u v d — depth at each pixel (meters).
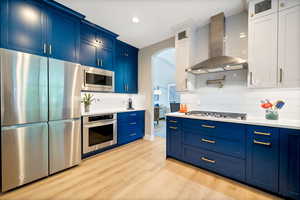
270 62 1.73
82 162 2.36
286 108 1.85
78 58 2.28
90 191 1.62
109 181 1.82
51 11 1.96
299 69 1.56
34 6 1.80
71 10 2.13
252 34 1.86
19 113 1.62
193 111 2.63
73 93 2.14
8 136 1.56
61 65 2.00
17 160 1.62
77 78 2.19
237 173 1.78
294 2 1.58
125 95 3.89
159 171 2.08
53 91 1.91
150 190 1.64
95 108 3.19
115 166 2.23
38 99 1.77
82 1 1.95
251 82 1.87
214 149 1.98
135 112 3.51
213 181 1.83
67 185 1.73
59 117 1.98
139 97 3.94
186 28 2.61
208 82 2.56
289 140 1.43
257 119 1.83
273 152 1.52
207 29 2.61
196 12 2.24
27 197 1.51
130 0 1.94
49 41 1.93
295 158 1.40
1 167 1.53
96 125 2.62
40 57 1.79
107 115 2.84
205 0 1.95
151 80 3.65
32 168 1.73
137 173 2.02
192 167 2.21
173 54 6.82
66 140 2.06
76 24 2.26
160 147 3.11
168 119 2.52
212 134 1.99
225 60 2.05
